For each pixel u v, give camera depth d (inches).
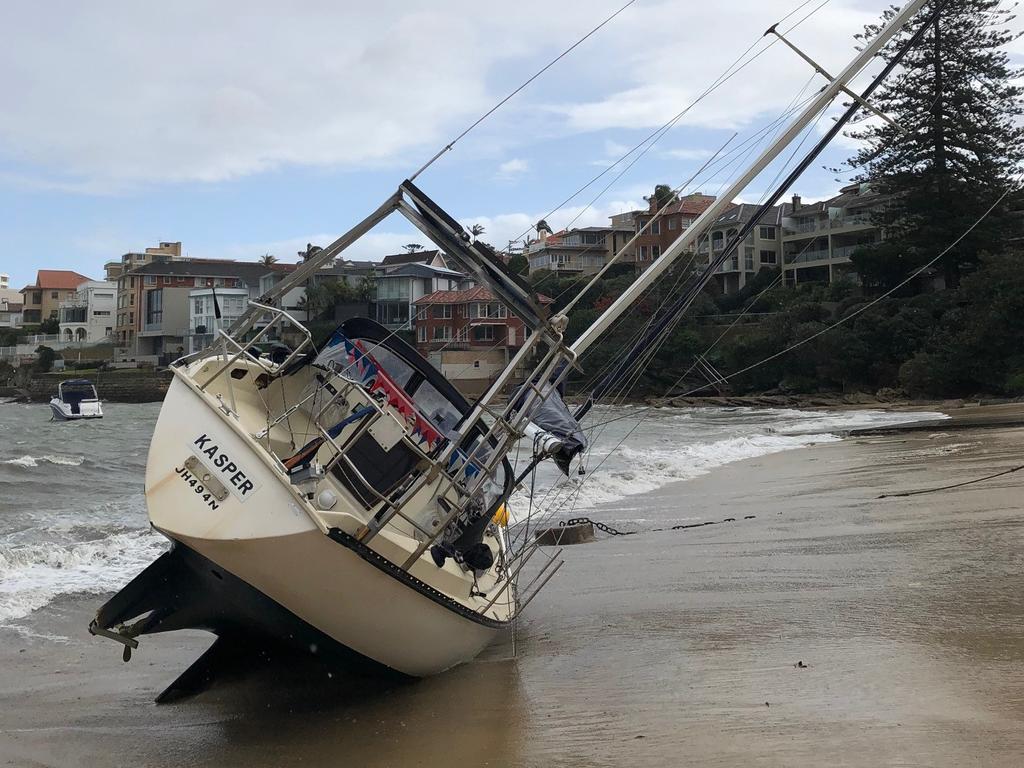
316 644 234.4
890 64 370.6
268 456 218.4
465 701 236.2
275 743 214.2
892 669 234.5
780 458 864.3
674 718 212.5
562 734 208.2
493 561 302.8
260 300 273.3
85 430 1515.7
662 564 400.5
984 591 312.2
